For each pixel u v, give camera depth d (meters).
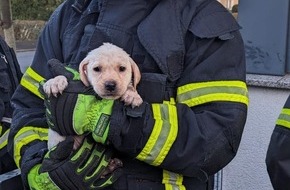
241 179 2.97
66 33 1.76
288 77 2.77
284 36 2.76
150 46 1.54
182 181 1.60
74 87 1.49
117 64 1.46
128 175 1.57
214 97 1.55
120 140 1.44
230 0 2.94
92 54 1.50
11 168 2.61
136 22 1.60
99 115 1.44
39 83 1.68
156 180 1.57
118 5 1.63
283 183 1.62
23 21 16.42
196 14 1.61
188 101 1.57
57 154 1.50
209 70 1.56
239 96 1.56
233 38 1.62
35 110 1.80
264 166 2.89
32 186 1.55
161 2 1.61
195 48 1.58
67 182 1.48
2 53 2.90
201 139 1.48
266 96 2.83
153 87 1.54
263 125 2.86
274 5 2.75
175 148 1.48
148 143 1.46
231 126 1.52
